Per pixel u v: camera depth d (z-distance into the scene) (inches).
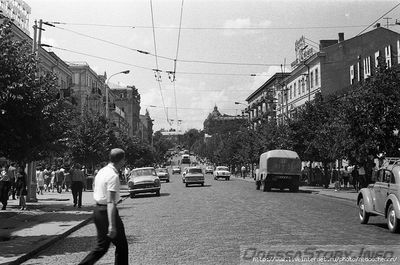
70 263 357.4
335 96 1445.6
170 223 586.9
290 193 1243.8
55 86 752.3
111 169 269.3
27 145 634.2
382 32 2052.2
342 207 791.7
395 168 501.7
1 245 423.2
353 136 924.6
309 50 2215.8
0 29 527.5
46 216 684.7
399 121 885.8
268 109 3115.2
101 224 264.8
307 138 1457.9
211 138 5467.5
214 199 1004.6
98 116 1523.1
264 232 478.9
